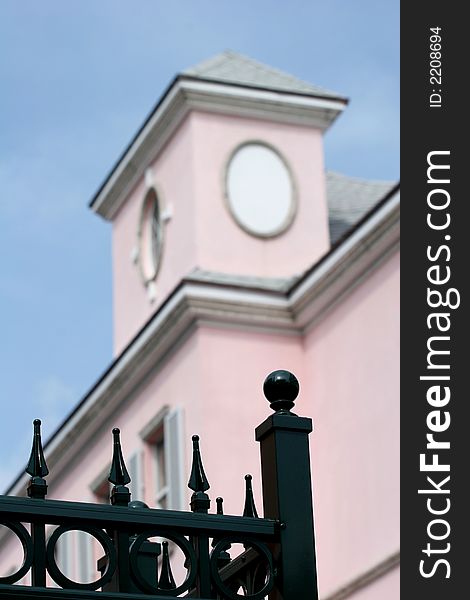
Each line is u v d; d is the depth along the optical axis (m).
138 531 4.20
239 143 20.83
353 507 17.48
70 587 4.03
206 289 18.88
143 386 20.30
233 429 18.58
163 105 20.97
